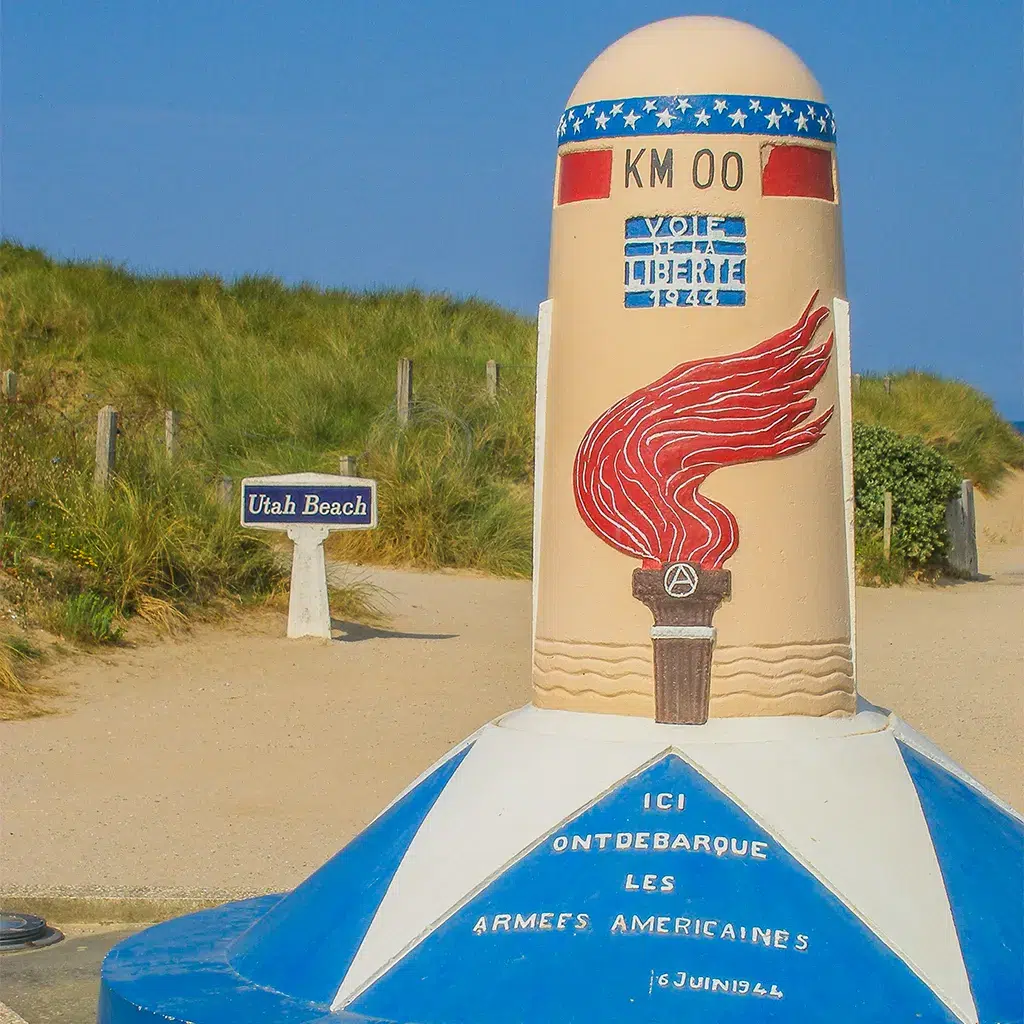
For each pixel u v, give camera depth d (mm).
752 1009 3318
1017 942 3557
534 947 3510
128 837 7031
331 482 11914
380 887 3828
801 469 3939
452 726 9406
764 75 3979
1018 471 28594
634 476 3914
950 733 9297
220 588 12414
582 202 4047
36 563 11430
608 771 3799
